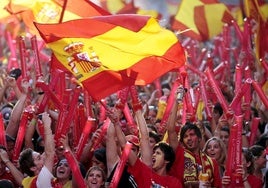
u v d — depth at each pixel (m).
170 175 15.48
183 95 15.77
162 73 15.90
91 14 18.09
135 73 15.77
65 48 15.72
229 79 22.89
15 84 17.75
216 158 16.11
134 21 15.66
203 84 18.50
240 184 14.56
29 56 23.48
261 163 16.45
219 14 23.78
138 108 15.24
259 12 20.56
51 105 18.14
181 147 15.62
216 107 18.67
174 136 15.65
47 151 14.84
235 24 22.25
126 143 14.32
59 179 15.09
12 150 16.67
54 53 15.74
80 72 15.72
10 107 19.08
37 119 16.70
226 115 15.88
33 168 15.24
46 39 15.71
